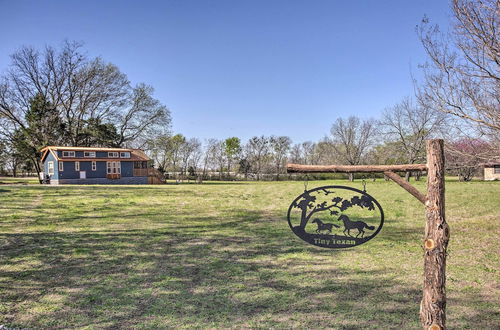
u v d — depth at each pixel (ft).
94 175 126.93
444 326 9.44
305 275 21.16
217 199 57.47
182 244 28.35
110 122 143.43
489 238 30.01
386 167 10.27
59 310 16.26
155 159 186.60
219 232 32.76
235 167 188.65
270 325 14.84
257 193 68.13
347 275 21.16
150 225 35.78
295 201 13.21
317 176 173.27
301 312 16.08
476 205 48.60
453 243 28.53
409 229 33.60
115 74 136.98
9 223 35.81
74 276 20.84
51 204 49.29
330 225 12.97
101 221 37.58
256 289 18.92
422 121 116.37
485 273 21.31
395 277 20.77
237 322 15.11
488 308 16.42
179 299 17.57
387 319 15.30
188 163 185.16
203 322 15.11
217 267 22.65
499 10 21.25
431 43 24.82
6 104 120.98
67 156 121.60
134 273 21.43
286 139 182.39
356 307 16.60
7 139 123.13
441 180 9.55
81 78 131.03
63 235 30.94
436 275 9.46
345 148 156.97
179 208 47.42
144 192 69.05
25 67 122.31
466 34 22.86
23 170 192.03
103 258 24.40
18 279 20.30
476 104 23.48
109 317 15.57
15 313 15.92
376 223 36.19
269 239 30.07
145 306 16.74
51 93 130.21
